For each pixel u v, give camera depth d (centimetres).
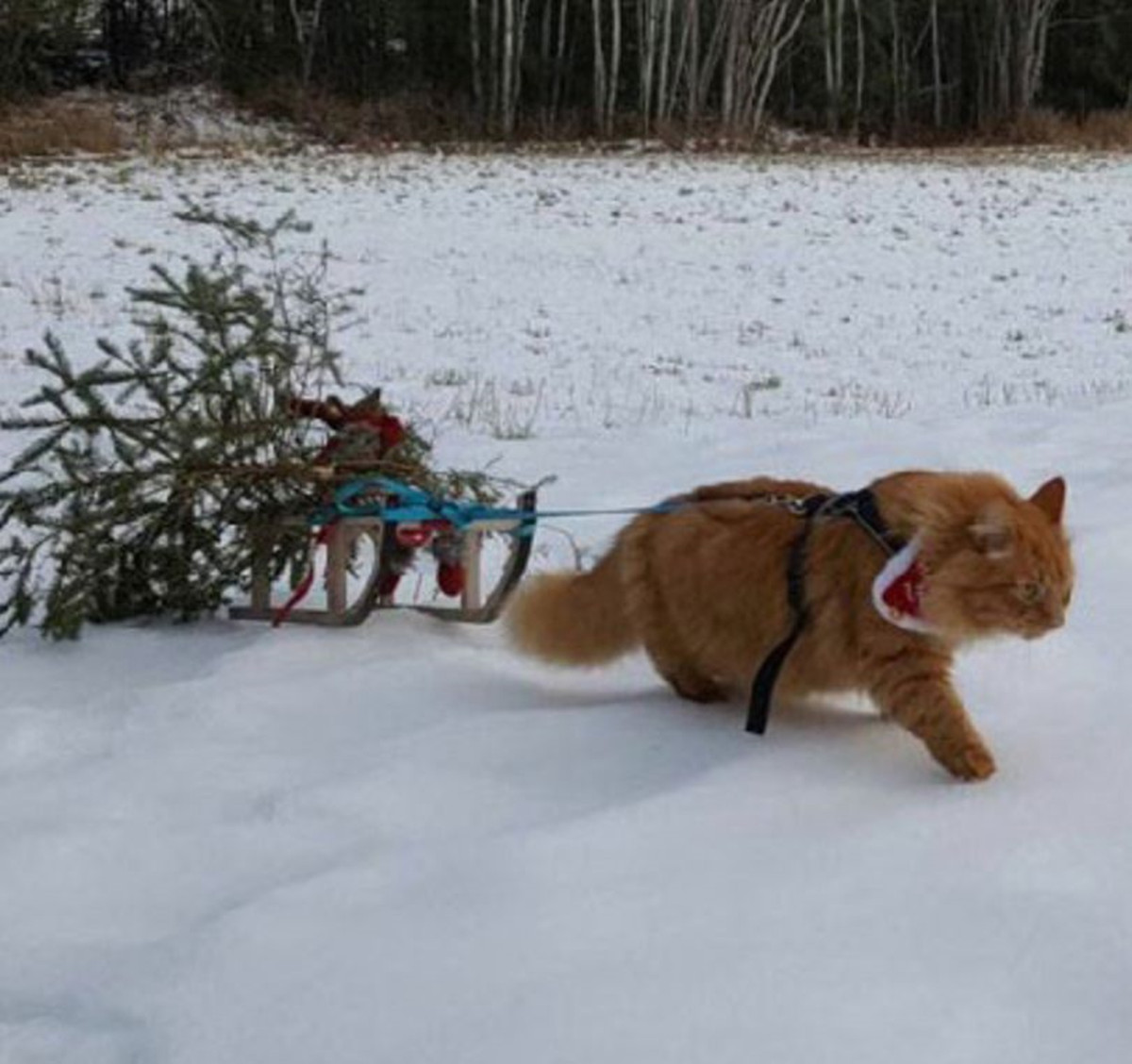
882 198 1173
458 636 231
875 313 766
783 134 1775
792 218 1073
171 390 263
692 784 167
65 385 247
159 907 150
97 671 221
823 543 179
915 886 145
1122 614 230
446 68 1775
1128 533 274
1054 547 168
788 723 187
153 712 199
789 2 1800
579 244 948
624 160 1417
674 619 193
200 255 825
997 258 934
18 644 235
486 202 1099
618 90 1780
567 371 601
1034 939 135
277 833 163
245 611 241
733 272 878
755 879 146
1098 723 186
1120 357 650
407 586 263
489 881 147
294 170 1238
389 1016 126
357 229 966
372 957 135
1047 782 167
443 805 167
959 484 174
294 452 244
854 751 177
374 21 1753
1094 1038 121
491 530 237
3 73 1545
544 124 1658
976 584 166
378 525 230
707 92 1797
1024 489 325
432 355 626
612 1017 124
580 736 183
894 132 1812
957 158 1508
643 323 725
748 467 370
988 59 1902
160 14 1717
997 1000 126
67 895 153
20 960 142
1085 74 1981
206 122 1590
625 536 199
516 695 203
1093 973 129
